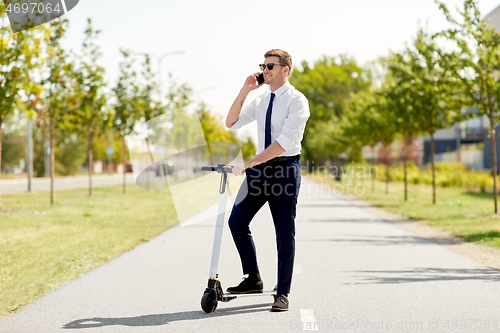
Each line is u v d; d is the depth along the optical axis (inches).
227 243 347.9
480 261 283.7
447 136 2278.5
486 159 1514.5
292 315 172.6
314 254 305.9
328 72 2957.7
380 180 1646.2
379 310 179.5
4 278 230.2
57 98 636.1
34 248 315.6
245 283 185.0
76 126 716.7
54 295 202.7
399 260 285.6
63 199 781.3
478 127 2127.2
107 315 173.6
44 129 681.6
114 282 227.3
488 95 556.4
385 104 786.2
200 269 258.4
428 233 413.4
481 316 171.8
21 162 2380.7
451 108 604.7
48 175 2330.2
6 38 495.5
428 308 182.2
